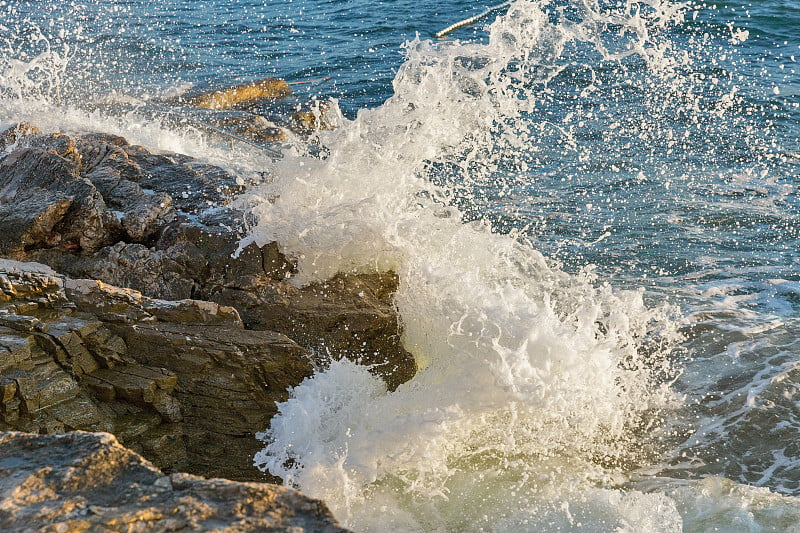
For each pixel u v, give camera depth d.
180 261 6.21
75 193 6.57
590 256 8.66
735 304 7.59
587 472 5.22
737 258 8.59
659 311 7.45
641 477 5.21
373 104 14.45
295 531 2.56
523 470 5.21
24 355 5.02
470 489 5.04
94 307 5.56
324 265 6.24
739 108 13.06
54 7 23.47
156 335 5.38
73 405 5.03
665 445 5.55
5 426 4.84
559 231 9.23
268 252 6.22
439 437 5.30
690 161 11.21
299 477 5.12
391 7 22.59
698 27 17.16
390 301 6.26
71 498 2.67
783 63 15.20
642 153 11.45
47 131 8.72
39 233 6.30
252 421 5.35
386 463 5.20
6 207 6.44
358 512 4.88
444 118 7.39
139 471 2.82
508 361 5.61
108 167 7.37
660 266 8.45
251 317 5.89
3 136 8.26
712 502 4.86
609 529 4.62
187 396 5.34
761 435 5.63
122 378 5.22
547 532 4.62
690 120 12.61
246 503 2.67
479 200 9.98
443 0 23.23
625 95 13.61
